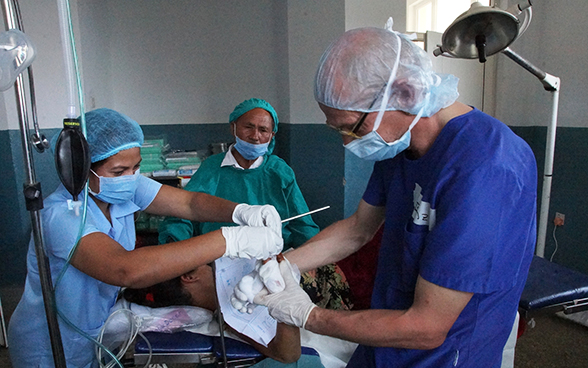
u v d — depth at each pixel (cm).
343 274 174
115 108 389
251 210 117
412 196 95
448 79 86
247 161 203
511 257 80
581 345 213
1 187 252
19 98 71
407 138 86
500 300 88
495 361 95
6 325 220
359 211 122
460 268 75
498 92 338
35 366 115
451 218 76
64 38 73
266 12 396
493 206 75
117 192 106
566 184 279
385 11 324
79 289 108
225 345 125
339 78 79
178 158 354
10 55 65
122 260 89
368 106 80
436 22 423
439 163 83
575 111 269
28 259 108
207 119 409
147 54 388
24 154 73
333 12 322
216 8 392
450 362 89
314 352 141
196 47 396
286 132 388
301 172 373
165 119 403
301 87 358
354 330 83
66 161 74
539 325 232
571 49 269
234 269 119
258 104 190
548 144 212
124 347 115
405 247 90
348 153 333
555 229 289
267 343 115
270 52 403
